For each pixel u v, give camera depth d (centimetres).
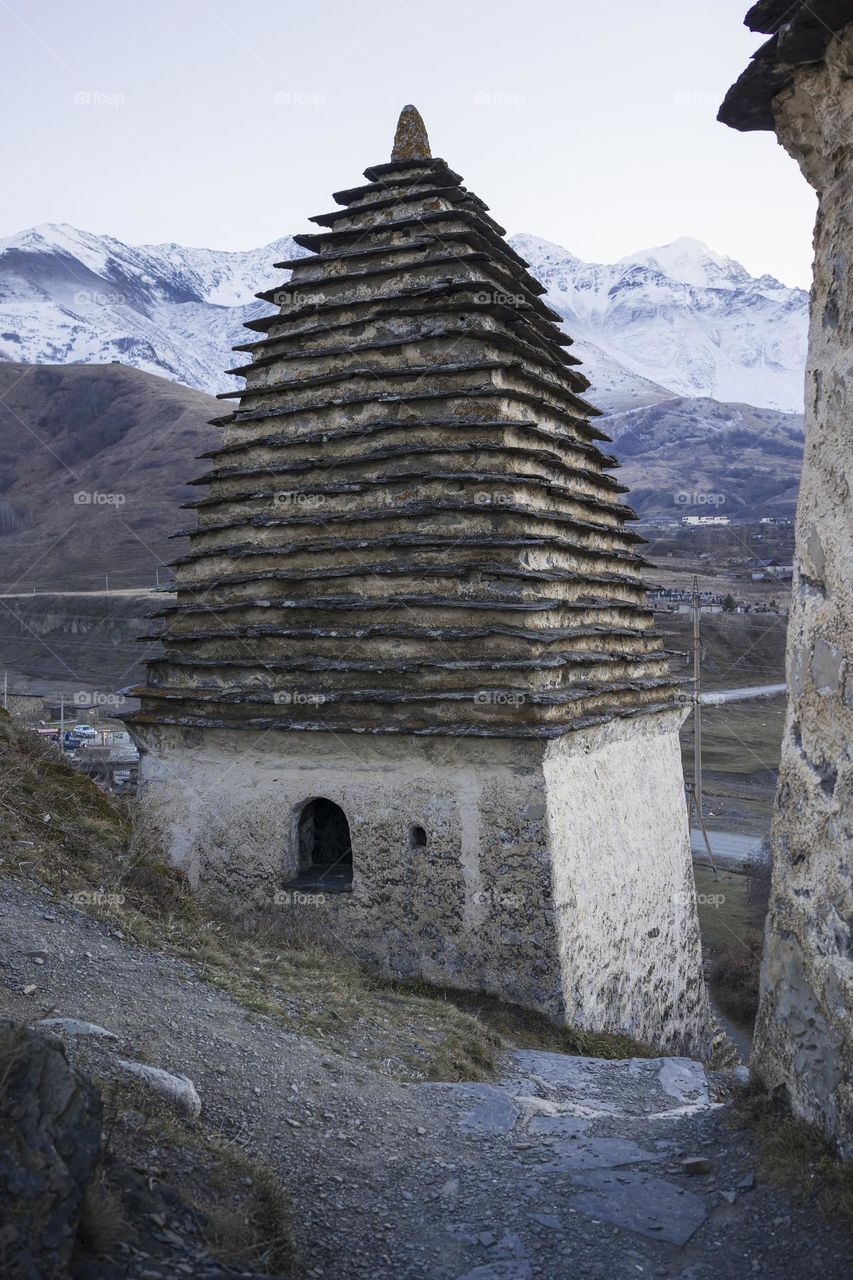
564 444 1512
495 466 1350
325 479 1452
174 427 19688
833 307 666
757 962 2609
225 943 1120
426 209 1541
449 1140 776
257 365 1575
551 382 1541
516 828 1230
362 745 1320
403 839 1291
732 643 7975
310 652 1384
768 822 4409
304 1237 593
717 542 14500
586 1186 685
